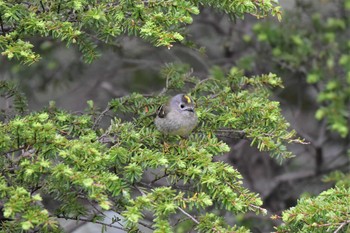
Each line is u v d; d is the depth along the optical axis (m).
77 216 9.63
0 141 8.96
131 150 9.80
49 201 12.40
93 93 19.72
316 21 16.91
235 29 18.23
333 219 8.86
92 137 10.05
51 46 16.72
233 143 18.25
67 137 11.08
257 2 10.34
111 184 8.84
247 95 11.83
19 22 10.09
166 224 8.57
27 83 16.92
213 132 11.26
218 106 11.64
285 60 16.56
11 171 9.55
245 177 18.80
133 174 9.12
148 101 12.06
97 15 9.91
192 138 10.79
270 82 12.50
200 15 18.28
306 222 9.16
